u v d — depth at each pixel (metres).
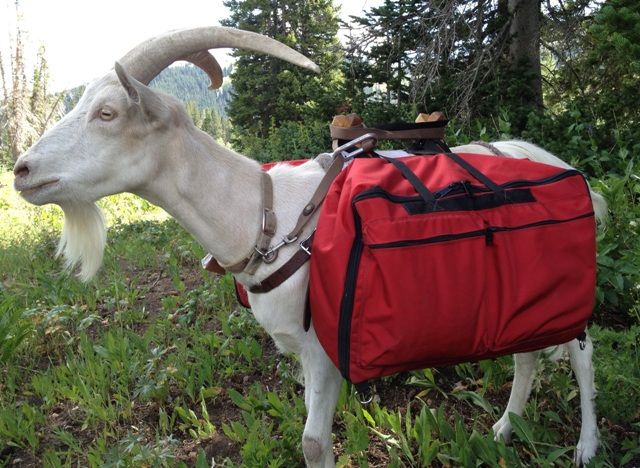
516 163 2.33
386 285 1.93
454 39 7.15
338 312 1.98
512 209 2.11
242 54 27.67
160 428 3.14
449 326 1.97
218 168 2.22
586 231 2.16
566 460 2.68
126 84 1.98
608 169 4.98
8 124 32.28
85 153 2.05
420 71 7.27
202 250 5.55
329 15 27.73
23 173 2.04
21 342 3.98
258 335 4.02
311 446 2.26
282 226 2.24
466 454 2.50
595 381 2.84
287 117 26.88
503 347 2.07
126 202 10.66
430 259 1.97
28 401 3.53
